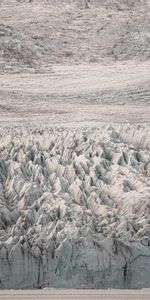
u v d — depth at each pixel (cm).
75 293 2028
